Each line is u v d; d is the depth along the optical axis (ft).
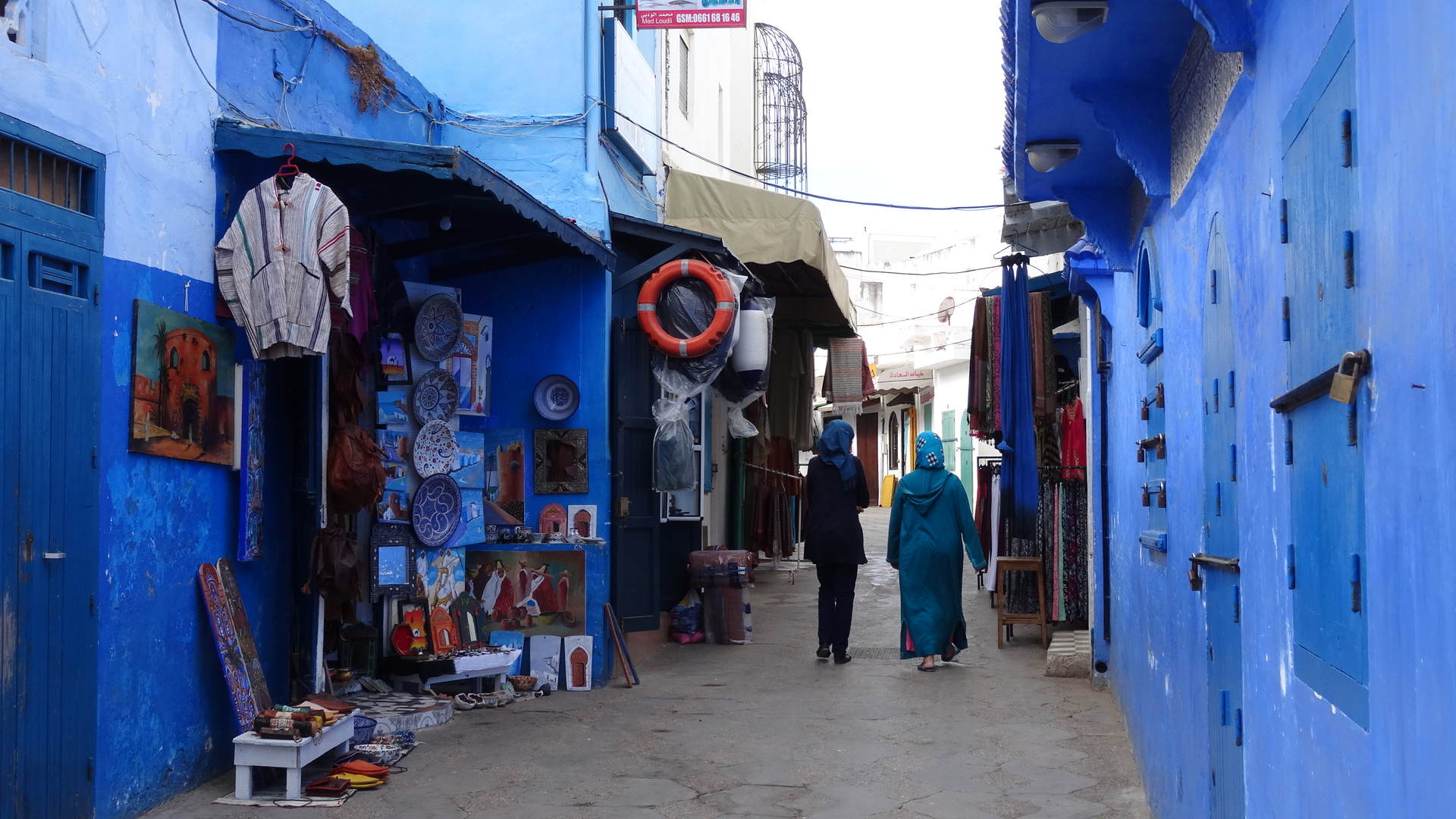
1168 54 14.57
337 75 25.22
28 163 15.03
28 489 14.76
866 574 59.67
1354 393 6.81
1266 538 9.70
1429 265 5.54
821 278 46.98
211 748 19.40
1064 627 36.60
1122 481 23.88
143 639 17.35
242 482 20.08
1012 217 34.86
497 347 30.76
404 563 26.04
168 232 18.06
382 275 25.45
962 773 20.52
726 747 22.40
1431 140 5.49
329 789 18.51
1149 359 18.47
